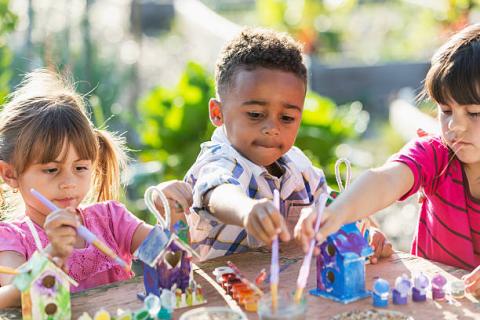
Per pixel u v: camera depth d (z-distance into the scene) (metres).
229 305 1.79
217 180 2.02
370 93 8.39
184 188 2.19
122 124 5.58
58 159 2.10
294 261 2.11
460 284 1.81
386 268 2.04
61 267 1.72
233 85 2.21
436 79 2.09
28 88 2.41
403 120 6.57
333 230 1.77
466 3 5.57
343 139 4.58
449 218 2.29
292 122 2.22
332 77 8.31
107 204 2.35
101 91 5.70
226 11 11.04
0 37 4.69
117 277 2.27
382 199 2.01
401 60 8.61
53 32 5.68
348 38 9.12
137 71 6.45
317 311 1.74
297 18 8.26
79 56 5.95
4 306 1.83
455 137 2.09
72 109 2.17
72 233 1.70
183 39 9.65
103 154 2.41
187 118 4.48
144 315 1.67
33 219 2.19
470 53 2.04
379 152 6.38
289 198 2.37
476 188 2.25
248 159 2.25
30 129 2.10
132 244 2.29
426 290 1.86
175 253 1.79
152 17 10.38
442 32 6.00
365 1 10.58
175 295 1.79
